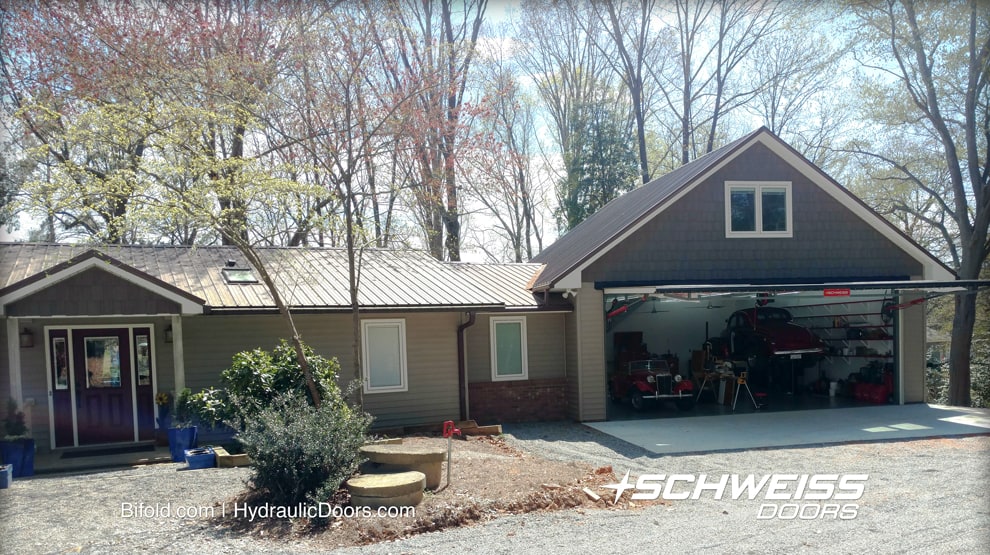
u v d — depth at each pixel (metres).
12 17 17.05
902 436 12.90
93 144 10.99
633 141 34.16
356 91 15.42
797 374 20.12
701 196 16.38
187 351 12.91
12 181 14.34
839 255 17.11
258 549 6.50
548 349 16.44
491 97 24.39
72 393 12.30
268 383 10.95
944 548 6.32
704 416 15.87
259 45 18.62
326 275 15.20
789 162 16.89
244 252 10.67
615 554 6.23
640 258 15.95
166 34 17.48
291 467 7.68
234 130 14.59
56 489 8.86
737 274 16.47
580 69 33.81
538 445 12.73
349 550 6.43
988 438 12.70
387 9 17.30
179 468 10.34
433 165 22.69
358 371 11.08
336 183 12.30
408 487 7.63
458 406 15.23
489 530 7.04
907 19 22.77
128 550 6.48
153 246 15.30
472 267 18.16
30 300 10.84
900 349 17.20
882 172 26.45
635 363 17.81
